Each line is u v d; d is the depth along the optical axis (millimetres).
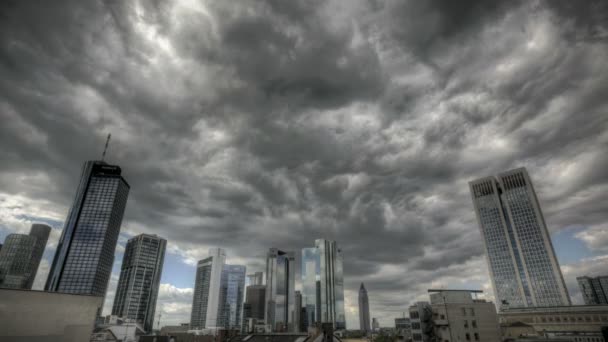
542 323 164125
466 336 100312
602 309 150000
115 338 120000
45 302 36031
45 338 35094
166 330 187875
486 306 104562
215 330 159875
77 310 38406
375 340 185000
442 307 106500
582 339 147125
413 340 113438
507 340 72000
